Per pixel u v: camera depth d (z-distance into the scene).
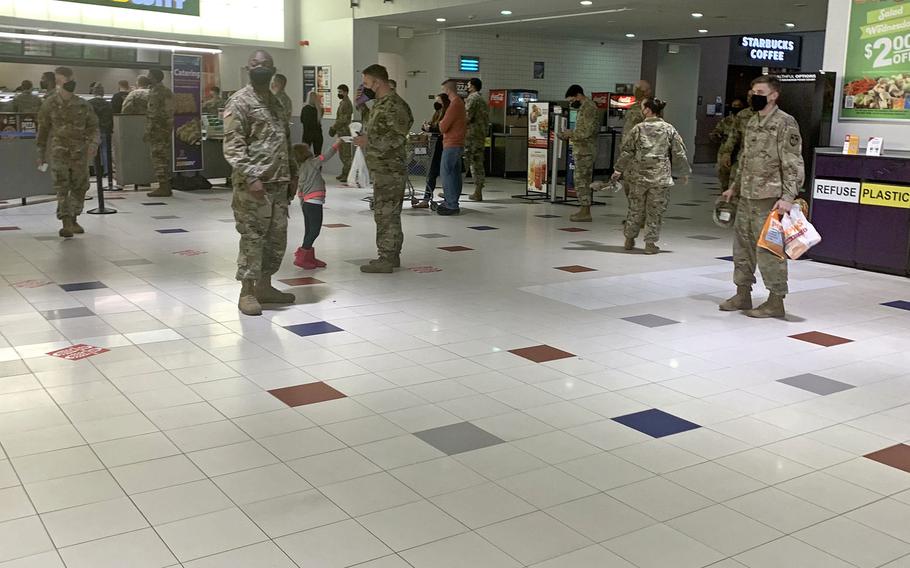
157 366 4.19
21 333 4.73
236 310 5.34
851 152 7.13
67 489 2.83
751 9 13.20
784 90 7.83
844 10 7.48
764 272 5.35
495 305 5.63
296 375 4.09
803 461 3.19
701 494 2.88
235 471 3.00
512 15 14.26
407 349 4.56
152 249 7.47
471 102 11.45
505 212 10.60
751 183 5.26
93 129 7.98
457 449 3.23
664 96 20.34
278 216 5.29
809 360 4.51
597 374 4.20
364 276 6.48
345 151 14.09
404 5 13.88
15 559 2.37
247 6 15.41
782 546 2.53
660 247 8.17
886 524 2.69
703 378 4.17
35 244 7.61
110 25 13.41
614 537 2.56
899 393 4.00
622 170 7.79
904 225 6.81
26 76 13.83
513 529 2.60
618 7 13.12
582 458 3.17
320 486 2.88
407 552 2.45
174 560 2.38
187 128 12.28
